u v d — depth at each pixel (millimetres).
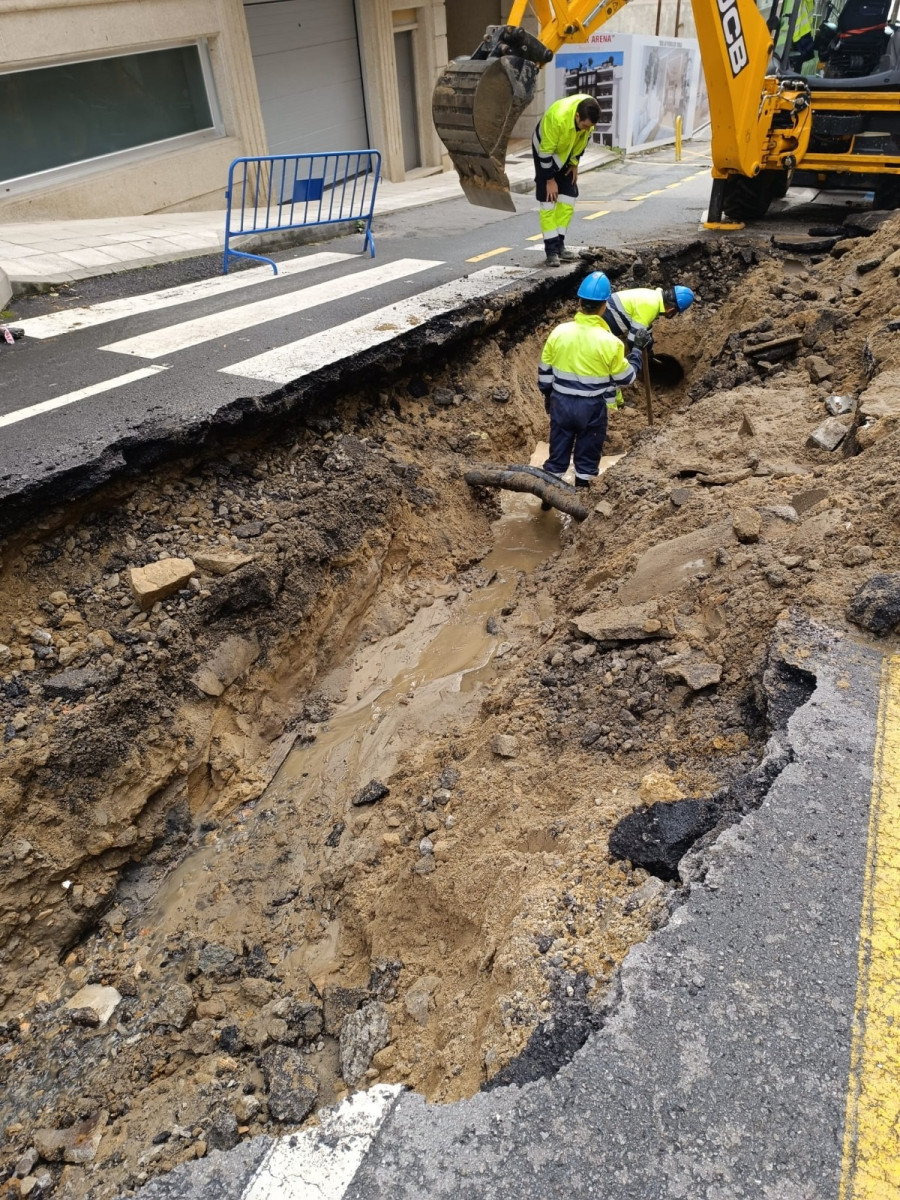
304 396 5172
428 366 6508
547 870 2637
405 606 5461
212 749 4199
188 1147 2613
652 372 8648
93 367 5453
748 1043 1863
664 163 15750
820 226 9109
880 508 3402
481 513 6281
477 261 8156
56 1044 3107
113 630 3957
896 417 4090
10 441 4348
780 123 8609
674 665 3307
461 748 3938
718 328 7664
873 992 1932
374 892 3432
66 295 7152
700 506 4355
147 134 10367
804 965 1996
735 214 9688
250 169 11398
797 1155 1676
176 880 3842
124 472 4340
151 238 8688
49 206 9258
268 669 4512
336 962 3312
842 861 2217
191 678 4098
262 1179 1775
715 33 7465
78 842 3578
